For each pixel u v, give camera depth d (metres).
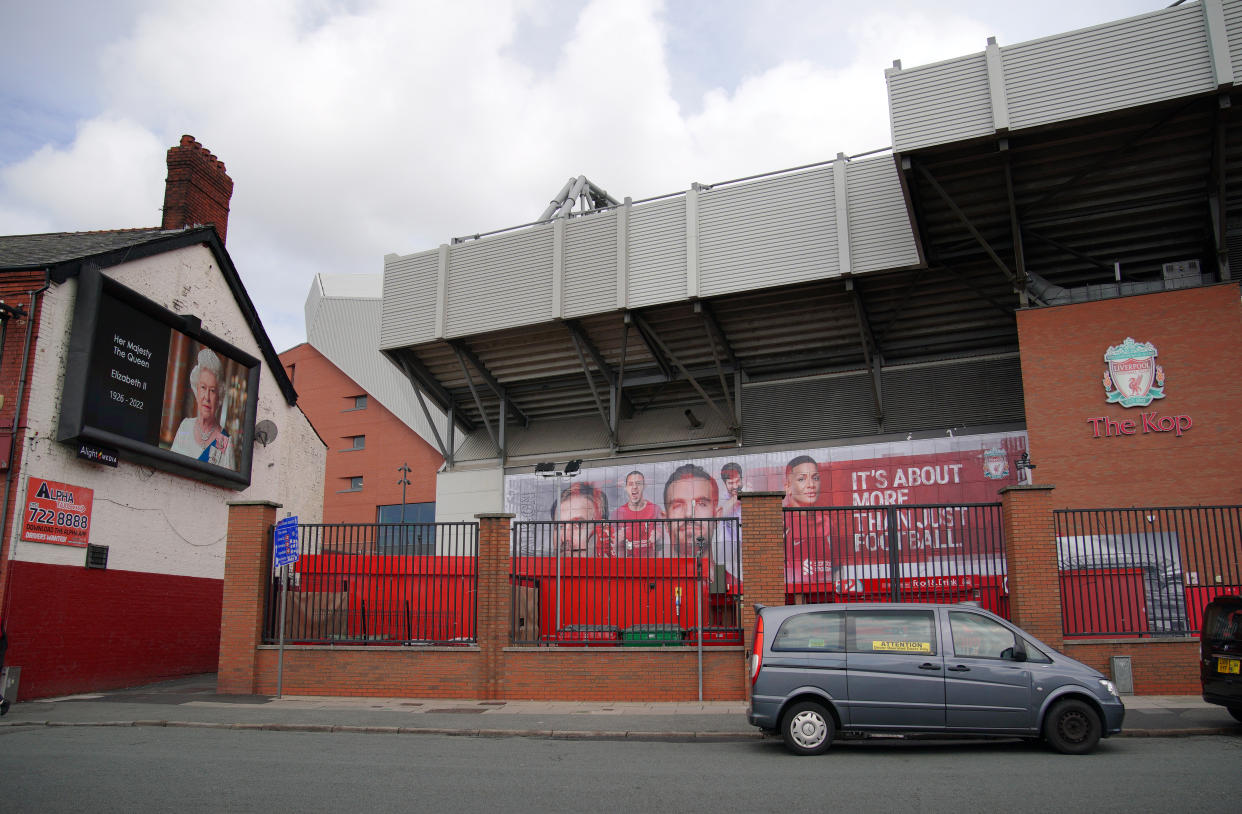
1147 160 21.59
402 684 15.26
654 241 27.86
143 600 19.45
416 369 33.56
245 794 7.76
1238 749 9.94
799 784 8.22
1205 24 19.36
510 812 7.12
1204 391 20.77
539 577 15.73
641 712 13.45
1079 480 21.33
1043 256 25.23
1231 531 14.95
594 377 33.31
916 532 15.16
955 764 9.27
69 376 17.11
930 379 28.73
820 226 25.58
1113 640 14.20
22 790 7.92
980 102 20.77
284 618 15.77
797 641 10.51
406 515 44.62
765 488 29.94
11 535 15.88
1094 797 7.53
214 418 21.92
